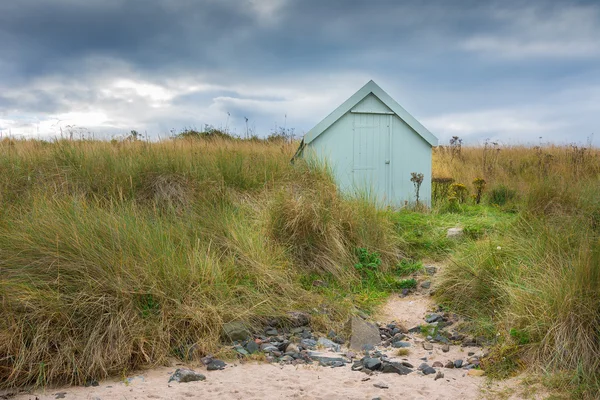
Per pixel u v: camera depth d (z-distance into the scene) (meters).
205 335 5.30
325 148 12.13
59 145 10.84
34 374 4.51
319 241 7.91
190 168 10.05
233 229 7.43
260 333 5.75
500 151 20.83
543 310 4.97
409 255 8.86
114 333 4.88
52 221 6.04
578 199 9.40
